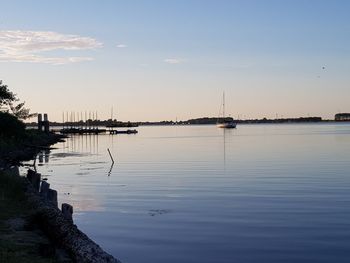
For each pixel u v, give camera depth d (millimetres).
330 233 19406
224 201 27625
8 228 15812
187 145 102812
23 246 13477
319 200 27656
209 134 181875
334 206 25547
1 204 19594
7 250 12906
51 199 22391
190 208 25312
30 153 70938
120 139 138375
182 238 18766
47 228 15102
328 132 182000
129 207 25734
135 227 20734
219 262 15734
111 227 20734
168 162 59062
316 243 17906
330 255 16375
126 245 17828
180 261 15805
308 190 32094
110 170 48531
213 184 36094
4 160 53094
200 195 30219
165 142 119375
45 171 47469
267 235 19156
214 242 18156
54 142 112062
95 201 27938
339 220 21891
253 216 22984
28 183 26250
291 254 16531
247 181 37781
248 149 84375
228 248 17312
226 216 23062
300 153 72625
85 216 23172
